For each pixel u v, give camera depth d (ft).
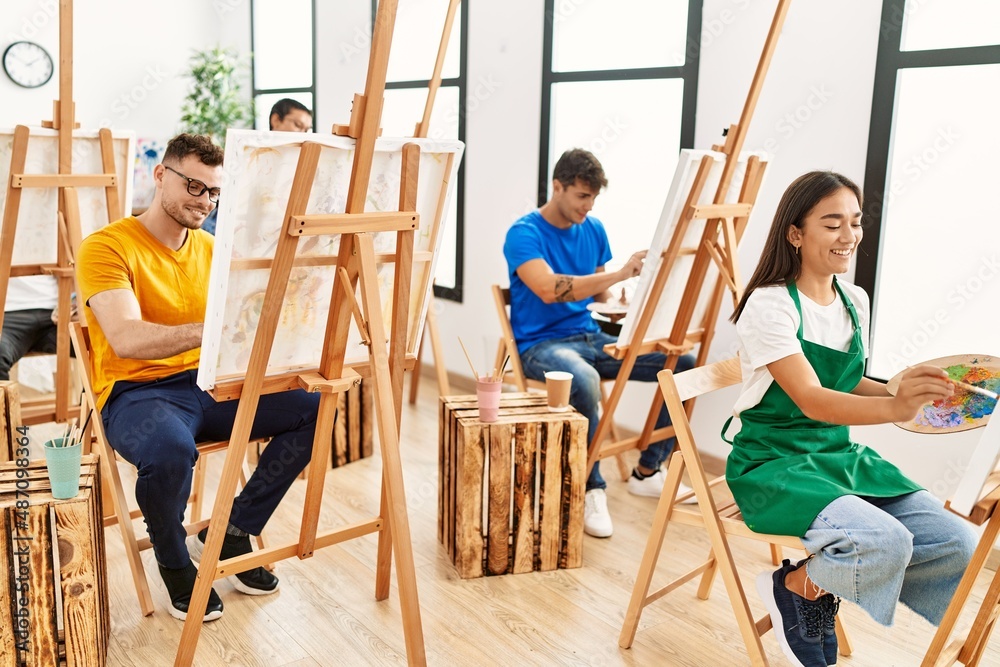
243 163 5.34
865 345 6.81
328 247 6.02
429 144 6.22
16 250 8.59
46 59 16.80
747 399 6.47
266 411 7.47
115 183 9.00
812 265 6.37
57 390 8.86
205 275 7.95
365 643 7.04
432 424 12.66
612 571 8.38
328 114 17.03
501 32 12.89
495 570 8.18
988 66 8.34
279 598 7.70
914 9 8.71
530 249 10.08
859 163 9.14
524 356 10.34
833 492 5.95
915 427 6.18
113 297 7.10
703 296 9.21
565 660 6.88
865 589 5.63
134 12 17.98
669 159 11.37
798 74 9.50
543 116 12.42
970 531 5.91
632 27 11.44
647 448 10.07
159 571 7.41
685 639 7.23
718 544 6.44
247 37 18.97
